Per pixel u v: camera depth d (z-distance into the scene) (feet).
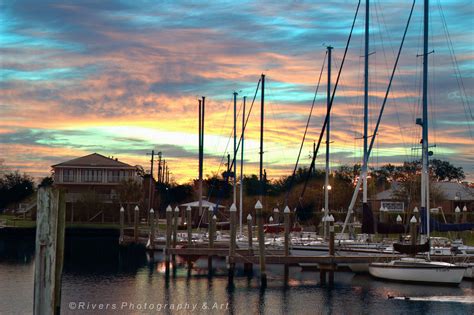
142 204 297.53
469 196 288.51
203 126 238.07
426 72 129.08
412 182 270.46
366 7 160.97
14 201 347.56
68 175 327.67
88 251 185.98
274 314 91.56
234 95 212.64
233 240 128.77
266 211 249.75
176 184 366.43
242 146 198.70
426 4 130.93
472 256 123.34
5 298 102.01
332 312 92.48
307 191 268.41
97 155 342.85
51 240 40.27
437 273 111.24
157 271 136.46
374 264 119.14
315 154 179.42
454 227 120.47
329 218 131.85
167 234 155.22
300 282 118.11
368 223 122.93
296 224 187.11
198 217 224.33
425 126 126.52
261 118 190.08
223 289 111.75
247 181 310.24
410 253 115.44
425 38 130.31
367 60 159.12
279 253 140.87
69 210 294.87
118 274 131.85
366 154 151.43
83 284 117.50
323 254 137.08
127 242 209.36
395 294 105.09
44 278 39.96
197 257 159.94
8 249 197.88
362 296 103.55
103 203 293.64
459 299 100.32
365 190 148.05
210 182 305.53
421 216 121.60
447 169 443.32
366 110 154.20
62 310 92.94
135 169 335.88
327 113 171.63
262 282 117.39
